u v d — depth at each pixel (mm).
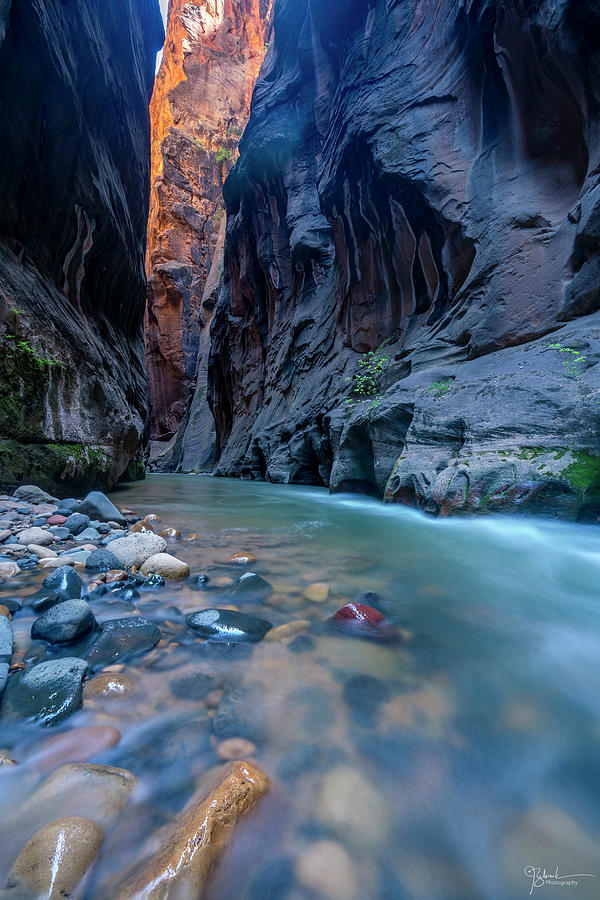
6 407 4809
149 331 39812
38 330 5488
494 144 8805
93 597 2268
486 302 7668
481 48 8766
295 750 1166
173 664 1598
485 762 1140
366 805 1003
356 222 12336
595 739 1233
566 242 6707
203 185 40875
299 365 15953
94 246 8891
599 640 1824
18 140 6074
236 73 45531
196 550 3400
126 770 1074
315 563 2982
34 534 3336
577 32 6445
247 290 21859
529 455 4031
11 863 829
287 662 1617
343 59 14086
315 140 17156
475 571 2754
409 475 5203
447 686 1469
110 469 7133
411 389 6703
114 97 9734
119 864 839
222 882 826
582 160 7188
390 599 2268
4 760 1090
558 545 3209
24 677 1400
